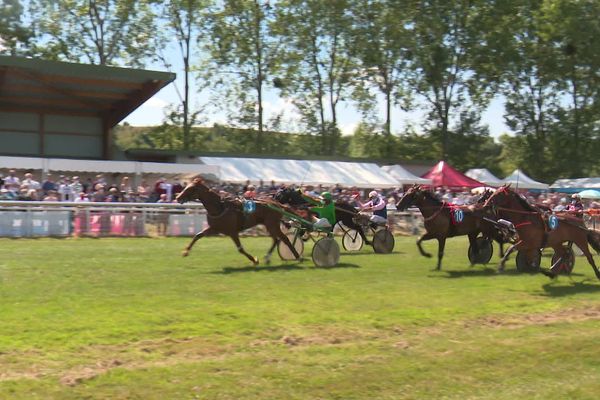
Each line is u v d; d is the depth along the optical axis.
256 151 47.31
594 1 44.59
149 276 11.49
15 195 19.70
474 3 45.12
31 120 30.55
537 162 50.38
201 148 47.56
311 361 6.75
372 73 47.03
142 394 5.62
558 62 47.72
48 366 6.28
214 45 44.91
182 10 43.47
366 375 6.34
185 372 6.23
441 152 49.97
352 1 43.50
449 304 9.66
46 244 16.59
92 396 5.55
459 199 25.62
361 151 52.09
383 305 9.42
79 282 10.67
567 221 12.23
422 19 44.50
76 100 29.88
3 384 5.73
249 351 7.06
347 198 24.53
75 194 21.11
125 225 19.67
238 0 43.72
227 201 13.20
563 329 8.48
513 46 45.94
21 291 9.71
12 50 42.66
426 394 5.95
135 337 7.33
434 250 17.84
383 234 16.81
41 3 42.28
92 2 42.56
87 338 7.19
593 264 12.41
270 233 13.67
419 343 7.60
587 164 49.97
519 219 12.00
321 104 47.41
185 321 8.07
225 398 5.64
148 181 26.73
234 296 9.77
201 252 15.55
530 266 13.38
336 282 11.41
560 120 49.62
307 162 33.16
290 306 9.11
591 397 5.95
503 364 6.88
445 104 48.47
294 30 43.88
